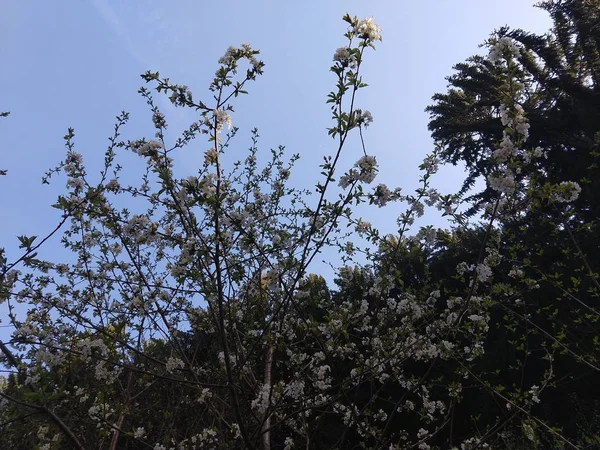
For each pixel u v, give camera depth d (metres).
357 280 4.93
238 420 3.28
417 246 3.94
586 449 5.21
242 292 4.79
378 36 3.01
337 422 7.82
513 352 8.41
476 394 8.16
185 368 3.59
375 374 4.04
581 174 9.05
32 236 2.96
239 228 3.33
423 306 4.45
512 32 10.59
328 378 4.29
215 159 3.44
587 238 7.71
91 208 3.55
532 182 3.76
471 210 9.79
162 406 5.70
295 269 3.87
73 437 2.62
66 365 3.77
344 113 2.93
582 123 9.85
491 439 5.53
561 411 8.33
